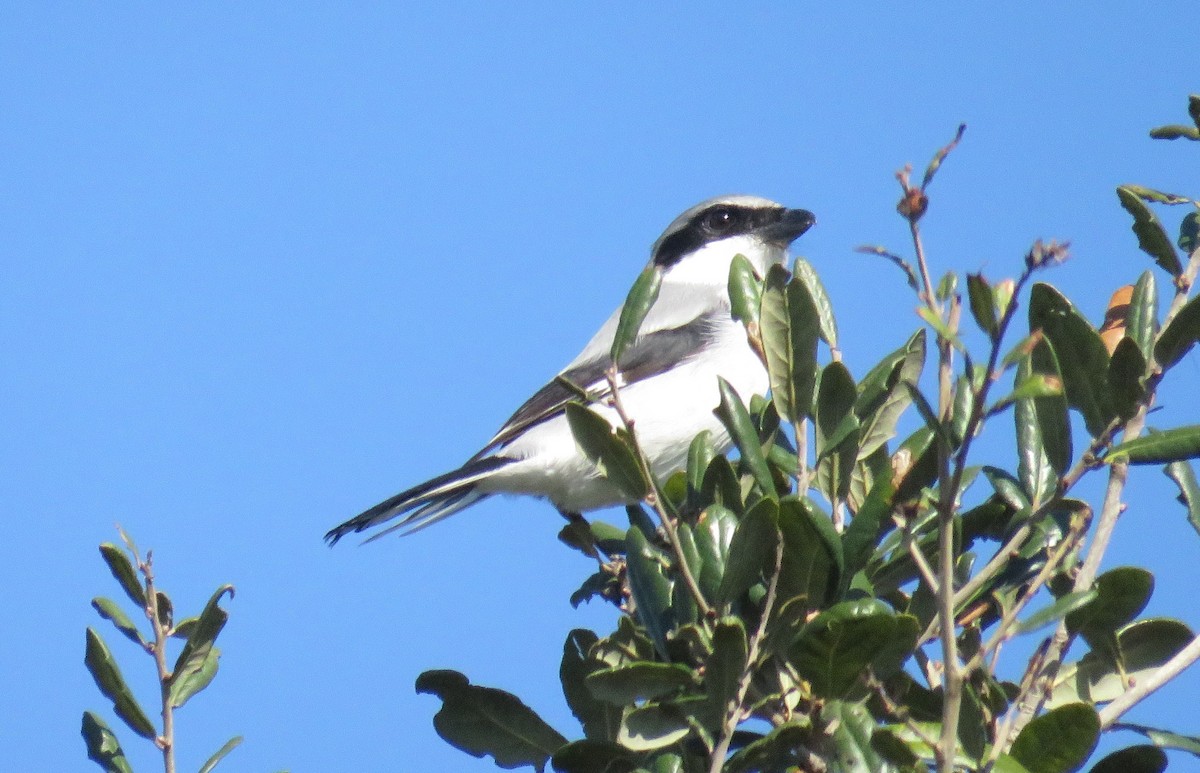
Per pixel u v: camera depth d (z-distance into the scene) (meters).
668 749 6.23
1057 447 5.90
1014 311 4.66
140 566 7.41
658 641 6.19
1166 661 5.93
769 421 6.95
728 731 5.48
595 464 6.25
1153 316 6.22
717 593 5.86
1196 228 7.19
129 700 7.20
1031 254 4.58
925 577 5.18
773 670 5.98
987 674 5.63
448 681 6.93
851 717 5.23
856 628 5.36
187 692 7.32
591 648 6.77
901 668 5.91
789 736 5.43
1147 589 5.61
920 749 5.41
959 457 4.88
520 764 6.89
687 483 7.04
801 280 6.37
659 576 6.32
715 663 5.58
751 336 6.50
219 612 7.30
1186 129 7.29
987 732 5.57
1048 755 5.20
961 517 6.49
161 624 7.46
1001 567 6.24
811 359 6.38
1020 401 6.53
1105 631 5.73
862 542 5.82
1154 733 5.70
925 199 5.06
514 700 6.94
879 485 5.89
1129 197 6.52
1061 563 6.26
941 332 4.64
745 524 5.73
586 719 6.81
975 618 6.23
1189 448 5.46
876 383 6.52
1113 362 5.74
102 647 7.16
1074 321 5.82
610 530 9.21
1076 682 6.04
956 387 6.26
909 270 5.09
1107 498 5.72
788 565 5.89
